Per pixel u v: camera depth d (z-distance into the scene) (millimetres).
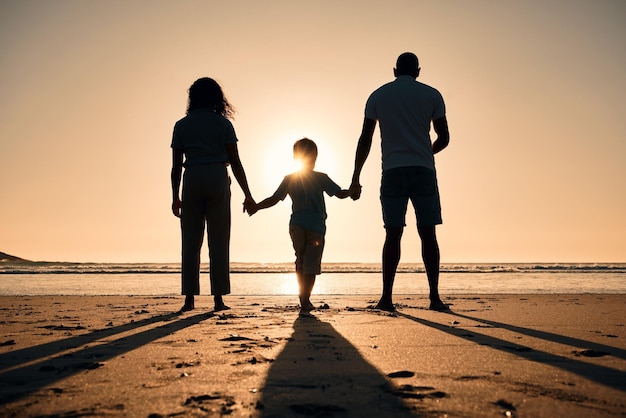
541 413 1372
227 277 4605
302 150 4598
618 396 1543
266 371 1896
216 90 4715
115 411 1410
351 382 1719
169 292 10141
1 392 1621
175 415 1368
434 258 4590
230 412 1389
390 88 4711
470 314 4086
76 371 1924
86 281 15883
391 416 1343
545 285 13539
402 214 4613
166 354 2268
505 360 2105
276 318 3760
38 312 4488
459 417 1338
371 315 3961
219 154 4582
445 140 4809
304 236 4488
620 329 3115
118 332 3037
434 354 2240
